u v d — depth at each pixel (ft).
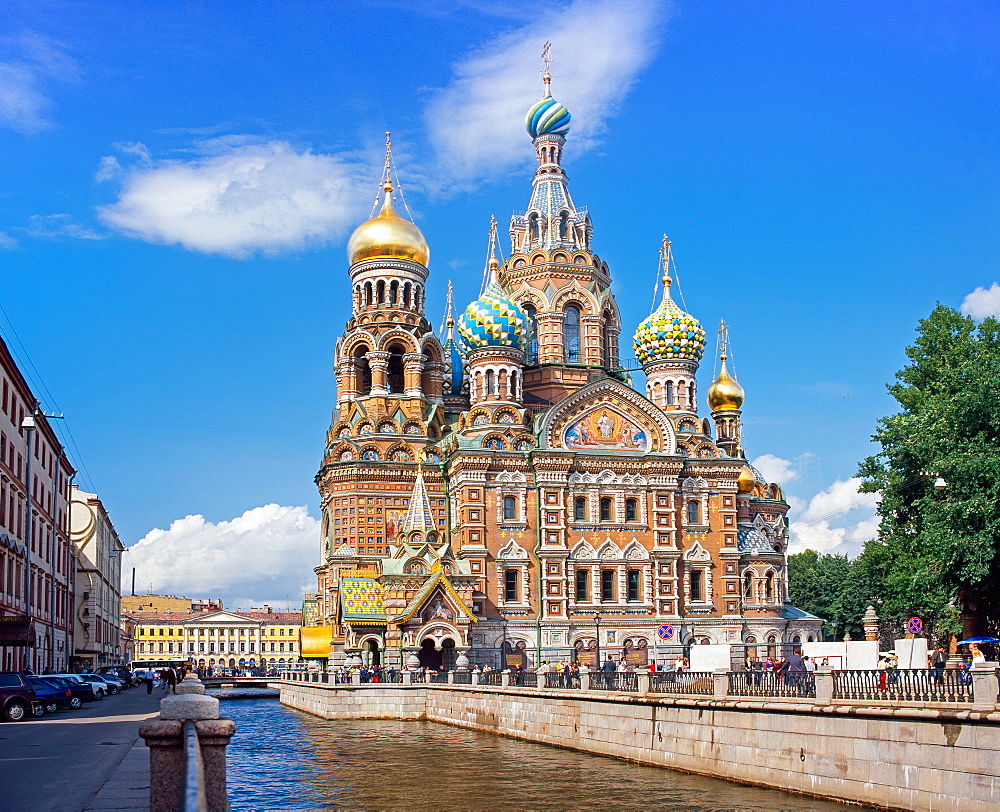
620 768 158.30
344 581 322.75
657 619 342.64
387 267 378.53
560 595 336.49
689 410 375.45
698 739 150.00
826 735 125.29
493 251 411.75
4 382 239.91
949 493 191.31
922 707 110.83
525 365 388.78
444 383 397.19
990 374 194.39
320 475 379.14
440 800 134.00
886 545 248.93
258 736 216.54
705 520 359.46
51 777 98.48
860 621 463.83
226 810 57.67
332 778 153.58
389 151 398.42
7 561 240.94
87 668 407.23
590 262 400.88
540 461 341.41
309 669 332.80
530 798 134.00
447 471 355.77
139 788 89.40
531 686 210.59
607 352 403.13
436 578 313.32
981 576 180.24
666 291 385.91
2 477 237.25
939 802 108.88
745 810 120.06
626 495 350.43
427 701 265.54
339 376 378.12
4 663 239.30
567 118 417.69
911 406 244.63
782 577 381.60
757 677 142.72
